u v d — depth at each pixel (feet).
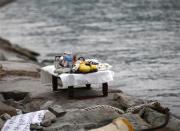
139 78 130.93
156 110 73.82
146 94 113.09
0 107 77.36
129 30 247.50
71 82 81.25
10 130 68.74
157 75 134.92
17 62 132.46
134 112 74.23
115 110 73.61
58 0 469.57
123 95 84.43
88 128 68.08
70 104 81.10
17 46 207.62
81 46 205.57
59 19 323.57
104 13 340.59
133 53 176.96
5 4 469.16
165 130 68.69
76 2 437.17
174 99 107.65
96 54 180.55
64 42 222.48
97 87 92.58
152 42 203.10
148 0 425.69
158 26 259.39
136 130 67.36
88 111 71.92
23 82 101.09
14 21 328.08
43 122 69.51
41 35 252.83
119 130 63.72
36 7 429.79
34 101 84.74
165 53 174.09
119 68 147.43
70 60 83.82
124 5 393.91
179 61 157.17
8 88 96.17
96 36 232.94
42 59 179.63
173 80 128.26
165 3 400.88
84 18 318.24
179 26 257.34
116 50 186.80
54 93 88.43
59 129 67.05
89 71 81.76
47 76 89.15
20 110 79.71
